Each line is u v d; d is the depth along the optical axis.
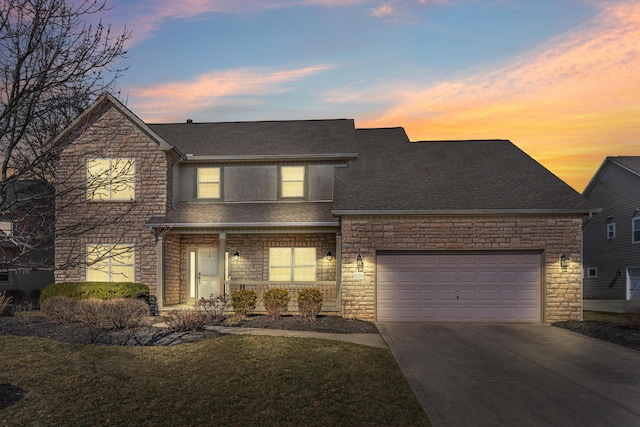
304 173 20.25
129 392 8.23
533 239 16.22
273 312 15.80
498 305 16.30
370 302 16.28
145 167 17.94
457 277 16.42
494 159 20.28
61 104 7.58
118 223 8.66
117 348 11.12
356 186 18.25
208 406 7.63
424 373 9.64
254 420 7.09
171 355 10.73
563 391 8.58
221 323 14.81
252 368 9.51
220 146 20.95
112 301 13.83
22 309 18.86
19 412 7.22
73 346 11.02
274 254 19.62
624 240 30.83
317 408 7.52
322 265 19.41
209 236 20.05
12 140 7.38
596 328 14.27
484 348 11.99
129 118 18.25
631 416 7.39
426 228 16.38
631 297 30.31
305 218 18.12
